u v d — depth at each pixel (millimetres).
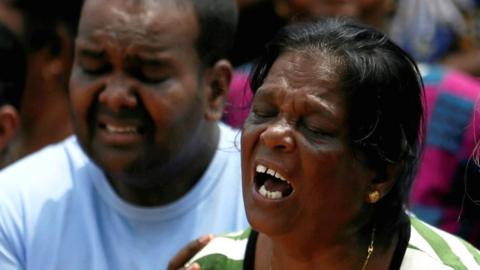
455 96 7543
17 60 7824
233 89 7504
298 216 4758
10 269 6168
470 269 4844
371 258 4930
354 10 8633
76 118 6133
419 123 5000
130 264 6215
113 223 6305
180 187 6305
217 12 6305
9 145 7754
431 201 7500
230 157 6473
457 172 7445
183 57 6094
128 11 5996
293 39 4883
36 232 6234
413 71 4910
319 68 4719
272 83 4777
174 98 6043
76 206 6324
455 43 9953
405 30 9617
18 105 7863
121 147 6027
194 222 6309
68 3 8164
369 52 4785
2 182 6375
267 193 4766
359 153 4754
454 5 10008
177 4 6098
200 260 5293
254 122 4816
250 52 9492
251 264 5176
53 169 6453
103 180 6348
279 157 4699
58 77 8281
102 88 6012
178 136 6105
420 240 4992
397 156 4863
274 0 9281
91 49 6004
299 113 4695
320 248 4867
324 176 4695
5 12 7957
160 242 6254
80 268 6211
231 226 6312
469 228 7438
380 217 4949
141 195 6270
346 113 4695
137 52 5949
